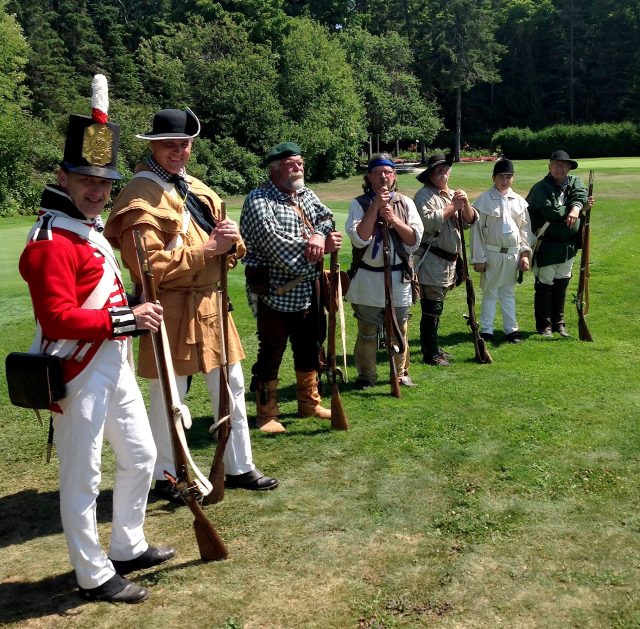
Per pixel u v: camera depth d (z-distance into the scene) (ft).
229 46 123.65
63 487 10.16
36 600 10.39
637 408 17.16
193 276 12.91
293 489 13.60
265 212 15.83
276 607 10.07
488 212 23.63
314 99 127.75
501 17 229.25
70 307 9.64
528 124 225.56
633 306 28.07
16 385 9.82
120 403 10.45
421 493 13.30
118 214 12.22
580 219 24.29
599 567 10.85
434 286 21.12
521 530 11.94
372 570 10.91
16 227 61.11
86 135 9.66
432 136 162.20
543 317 24.77
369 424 16.67
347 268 35.32
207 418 17.51
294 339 17.12
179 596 10.39
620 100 216.74
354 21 183.83
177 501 13.44
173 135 12.21
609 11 222.28
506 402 17.80
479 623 9.64
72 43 186.19
